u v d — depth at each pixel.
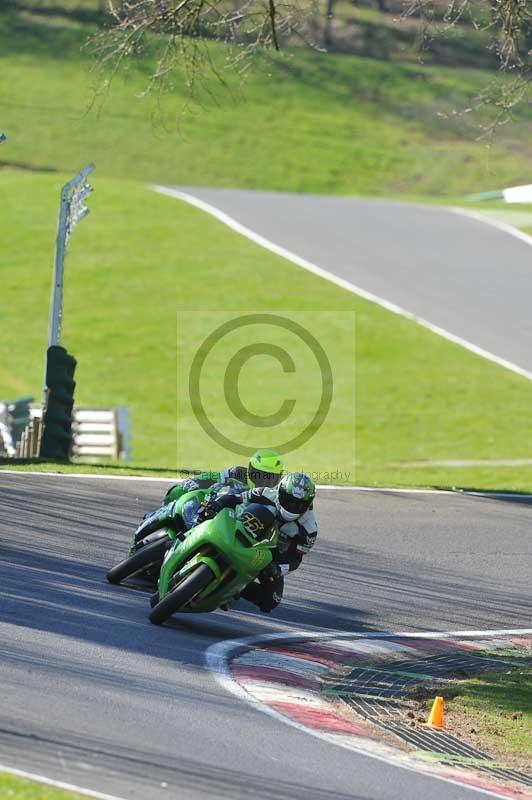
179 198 187.88
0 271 152.88
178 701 27.08
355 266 154.62
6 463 67.00
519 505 66.50
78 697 26.16
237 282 148.50
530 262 158.75
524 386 119.38
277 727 26.25
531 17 44.56
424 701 31.66
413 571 48.16
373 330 132.50
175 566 34.78
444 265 156.25
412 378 120.81
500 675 35.28
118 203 182.38
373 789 22.56
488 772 25.83
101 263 156.00
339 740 26.17
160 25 49.53
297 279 149.12
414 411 112.94
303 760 23.92
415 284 147.50
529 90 47.75
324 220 179.38
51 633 31.72
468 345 128.88
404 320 135.12
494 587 46.97
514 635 40.50
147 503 55.78
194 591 33.28
